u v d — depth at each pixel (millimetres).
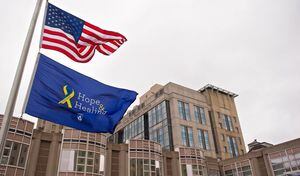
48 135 33156
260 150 43969
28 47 8703
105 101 11719
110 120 11641
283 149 40562
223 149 66375
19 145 29875
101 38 12625
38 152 31609
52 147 32656
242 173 45625
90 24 12414
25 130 30984
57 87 10195
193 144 59656
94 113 11156
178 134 58531
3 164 27812
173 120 60750
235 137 71562
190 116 63969
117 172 36969
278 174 40188
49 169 31188
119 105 12195
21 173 29109
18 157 29391
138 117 72938
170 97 64688
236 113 76875
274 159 41406
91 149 34094
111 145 38125
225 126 71250
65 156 32469
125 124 78562
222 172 49156
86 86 11273
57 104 10000
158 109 65500
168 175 41781
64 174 31375
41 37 10641
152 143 41281
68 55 11453
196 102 68188
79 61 11781
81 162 32656
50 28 11039
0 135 7316
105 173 35656
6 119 7539
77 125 10438
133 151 39000
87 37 12297
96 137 35375
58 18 11359
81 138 34000
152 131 65000
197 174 43562
